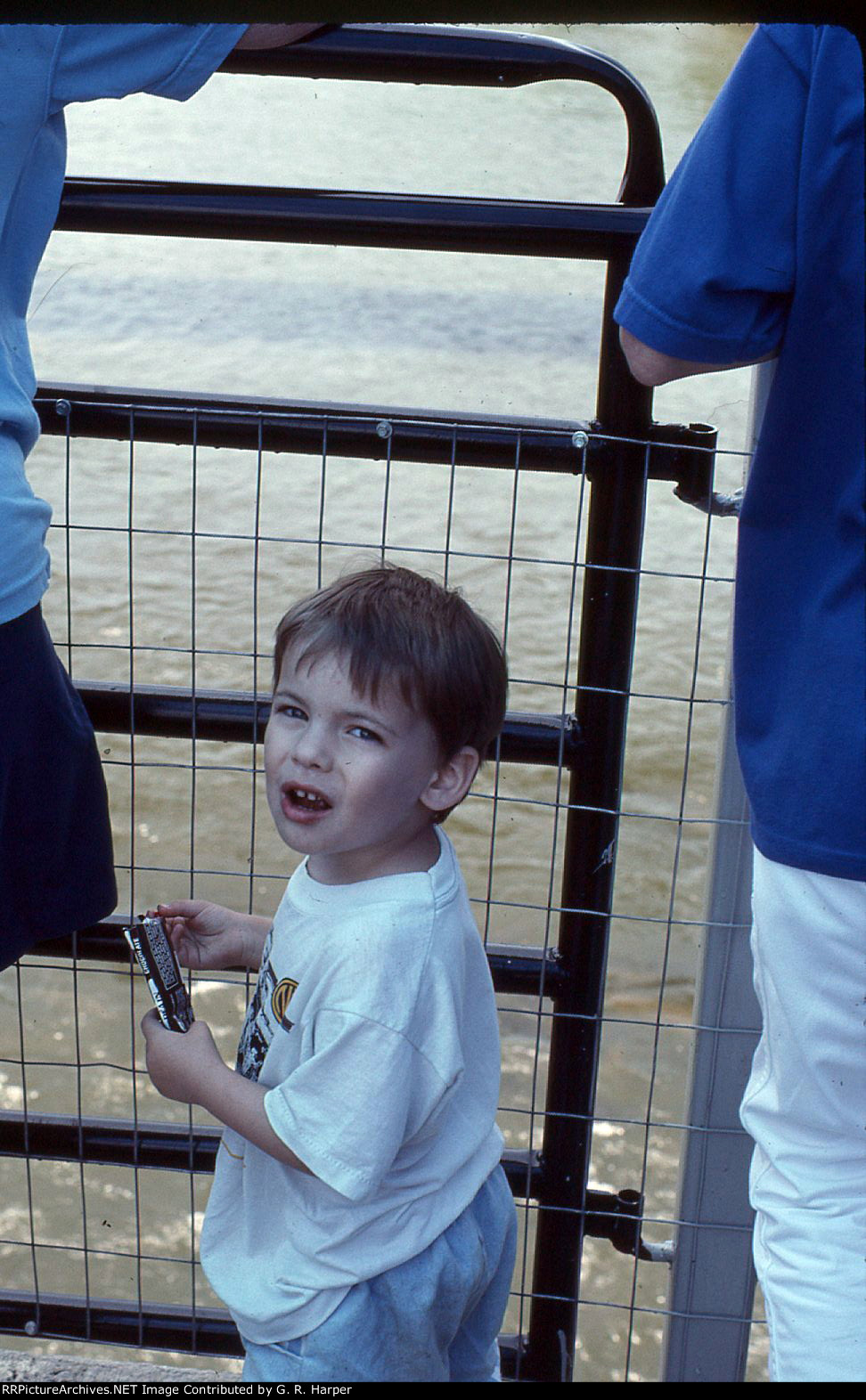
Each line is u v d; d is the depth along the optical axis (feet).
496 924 12.97
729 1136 5.33
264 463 19.53
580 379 22.25
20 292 4.23
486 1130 4.40
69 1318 5.77
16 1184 10.76
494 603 16.80
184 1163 5.49
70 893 4.77
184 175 27.27
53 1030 11.89
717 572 17.53
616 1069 11.68
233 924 4.77
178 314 23.20
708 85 26.00
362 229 4.39
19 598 4.07
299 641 4.04
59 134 4.11
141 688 5.03
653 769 14.67
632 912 13.16
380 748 4.01
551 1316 5.66
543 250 4.42
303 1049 4.10
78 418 4.66
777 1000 4.15
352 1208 4.08
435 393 21.39
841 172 3.48
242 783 14.32
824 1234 4.20
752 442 4.63
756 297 3.73
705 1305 5.54
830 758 3.82
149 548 17.40
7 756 4.27
